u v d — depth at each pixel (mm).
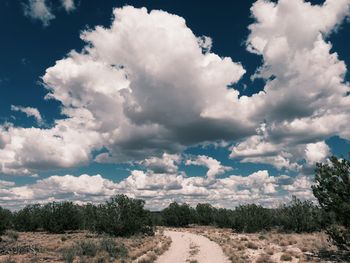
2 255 35781
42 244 45312
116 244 40969
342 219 28812
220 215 99812
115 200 65312
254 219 72625
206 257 34688
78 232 73625
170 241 51781
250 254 35031
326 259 28703
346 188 29016
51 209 73000
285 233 63000
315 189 30453
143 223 64375
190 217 107875
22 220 77375
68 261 30688
